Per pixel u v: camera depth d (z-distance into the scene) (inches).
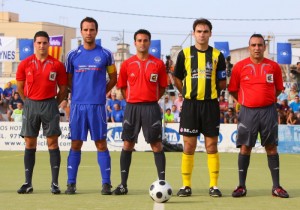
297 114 840.9
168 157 709.3
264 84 352.5
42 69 359.6
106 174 362.6
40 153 756.6
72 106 364.2
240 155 358.3
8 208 299.6
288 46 901.2
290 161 673.0
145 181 442.9
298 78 1099.3
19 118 842.2
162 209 298.4
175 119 848.9
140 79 359.3
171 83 933.2
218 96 357.7
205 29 350.6
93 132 361.4
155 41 871.1
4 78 1825.8
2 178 458.0
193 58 353.7
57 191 360.2
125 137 362.9
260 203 324.2
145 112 359.6
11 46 903.1
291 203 324.8
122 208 301.1
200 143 805.2
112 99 858.1
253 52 352.8
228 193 371.9
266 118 353.4
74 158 365.1
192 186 414.9
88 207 304.2
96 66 361.1
